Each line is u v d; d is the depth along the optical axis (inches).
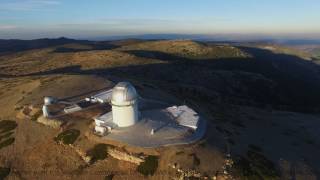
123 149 2038.6
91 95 3100.4
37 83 3617.1
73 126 2406.5
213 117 2930.6
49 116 2561.5
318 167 2359.7
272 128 3120.1
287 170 2156.7
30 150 2288.4
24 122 2628.0
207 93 4404.5
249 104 4830.2
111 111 2506.2
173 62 7214.6
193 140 2112.5
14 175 2105.1
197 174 1863.9
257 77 6958.7
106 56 7583.7
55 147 2256.4
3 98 3452.3
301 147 2728.8
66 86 3341.5
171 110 2608.3
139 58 7288.4
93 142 2171.5
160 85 4175.7
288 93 6909.5
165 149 2004.2
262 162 2121.1
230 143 2288.4
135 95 2266.2
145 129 2224.4
